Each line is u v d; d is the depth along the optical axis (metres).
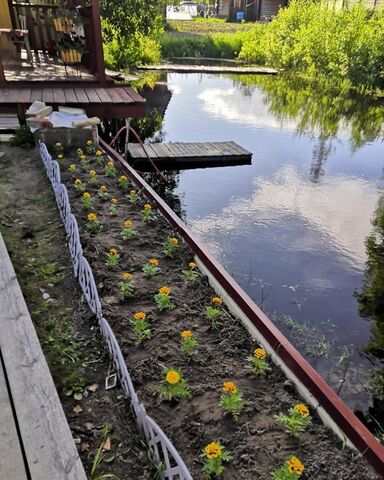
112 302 2.28
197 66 15.79
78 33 6.83
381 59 12.22
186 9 36.97
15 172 4.07
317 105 11.05
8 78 6.13
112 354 1.88
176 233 3.10
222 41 18.88
